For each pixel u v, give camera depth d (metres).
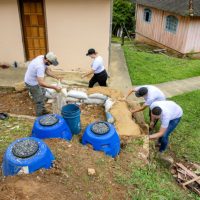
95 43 9.19
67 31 9.02
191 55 15.82
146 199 3.86
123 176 4.18
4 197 3.21
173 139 6.31
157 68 11.01
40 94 6.02
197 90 8.86
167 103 5.32
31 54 9.66
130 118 5.86
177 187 4.72
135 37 21.77
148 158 4.96
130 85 8.95
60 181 3.67
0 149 4.68
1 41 9.31
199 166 5.51
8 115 6.14
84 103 6.80
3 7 8.75
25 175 3.57
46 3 8.59
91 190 3.72
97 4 8.59
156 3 17.67
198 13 14.34
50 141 4.48
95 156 4.39
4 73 9.16
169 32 16.67
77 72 9.46
